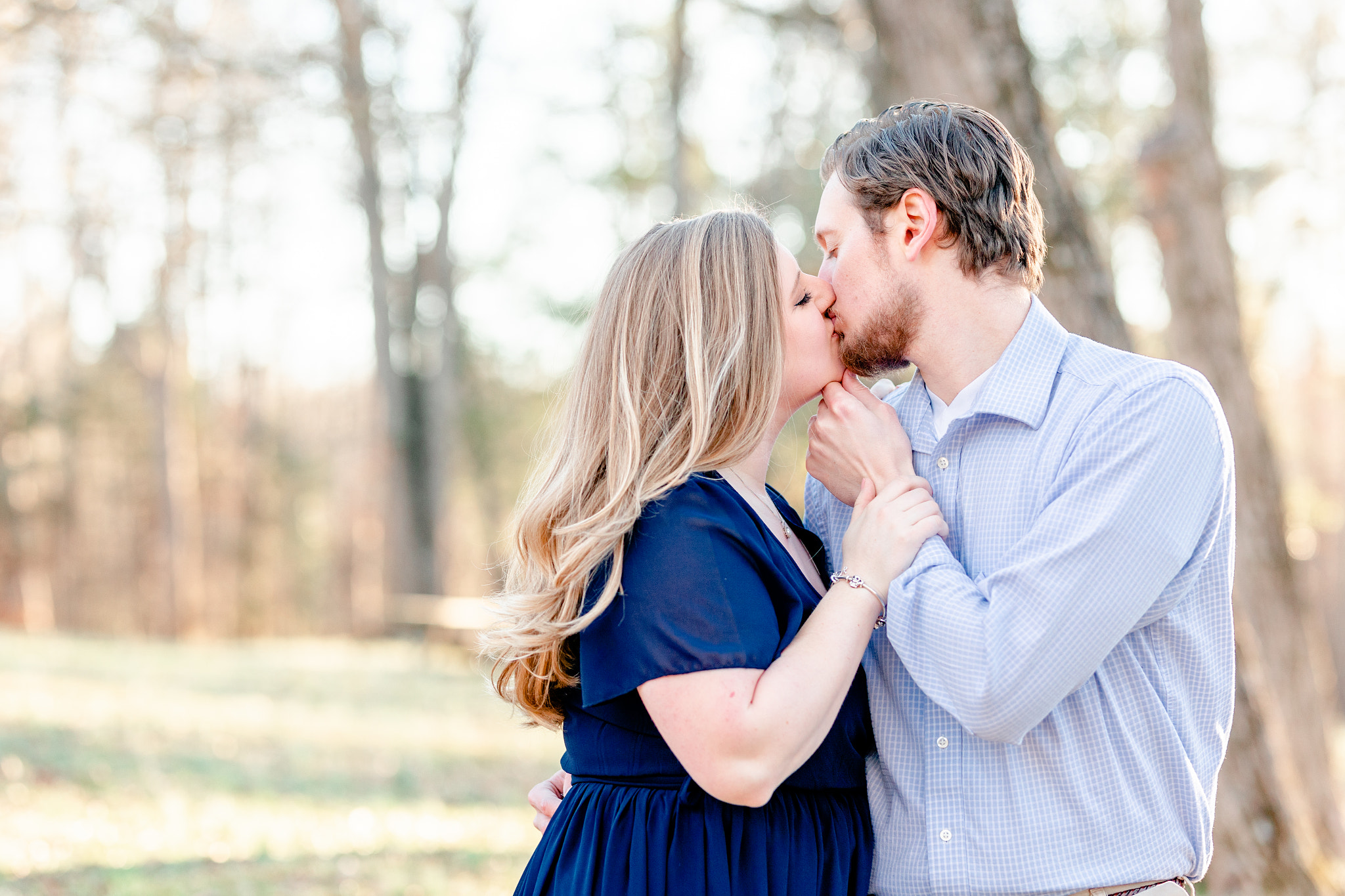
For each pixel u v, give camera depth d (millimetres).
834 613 1749
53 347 29828
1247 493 6539
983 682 1659
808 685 1653
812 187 14211
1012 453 1860
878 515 1834
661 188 17578
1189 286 6637
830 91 15016
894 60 4387
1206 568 1828
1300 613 6586
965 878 1766
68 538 30859
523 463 25422
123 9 12055
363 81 16312
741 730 1601
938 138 1880
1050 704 1653
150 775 6367
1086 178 13586
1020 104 4117
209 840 5160
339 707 10125
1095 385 1823
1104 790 1741
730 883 1718
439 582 19656
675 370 1832
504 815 6391
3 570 27906
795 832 1789
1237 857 4051
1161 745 1767
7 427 27141
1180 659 1823
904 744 1873
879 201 1903
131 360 25719
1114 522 1662
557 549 1837
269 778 6770
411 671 13617
